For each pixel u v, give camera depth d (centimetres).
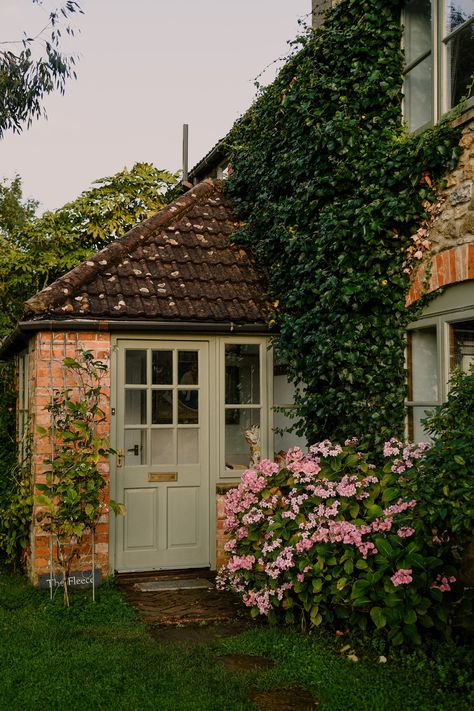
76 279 781
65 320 737
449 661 480
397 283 656
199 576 769
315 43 784
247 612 634
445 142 601
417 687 447
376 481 563
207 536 797
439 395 614
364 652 512
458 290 599
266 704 438
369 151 690
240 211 948
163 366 795
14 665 489
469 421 479
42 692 443
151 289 802
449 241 610
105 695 440
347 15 749
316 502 574
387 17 714
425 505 456
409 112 705
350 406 684
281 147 859
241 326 792
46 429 730
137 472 778
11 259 1420
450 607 528
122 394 775
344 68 742
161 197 1511
